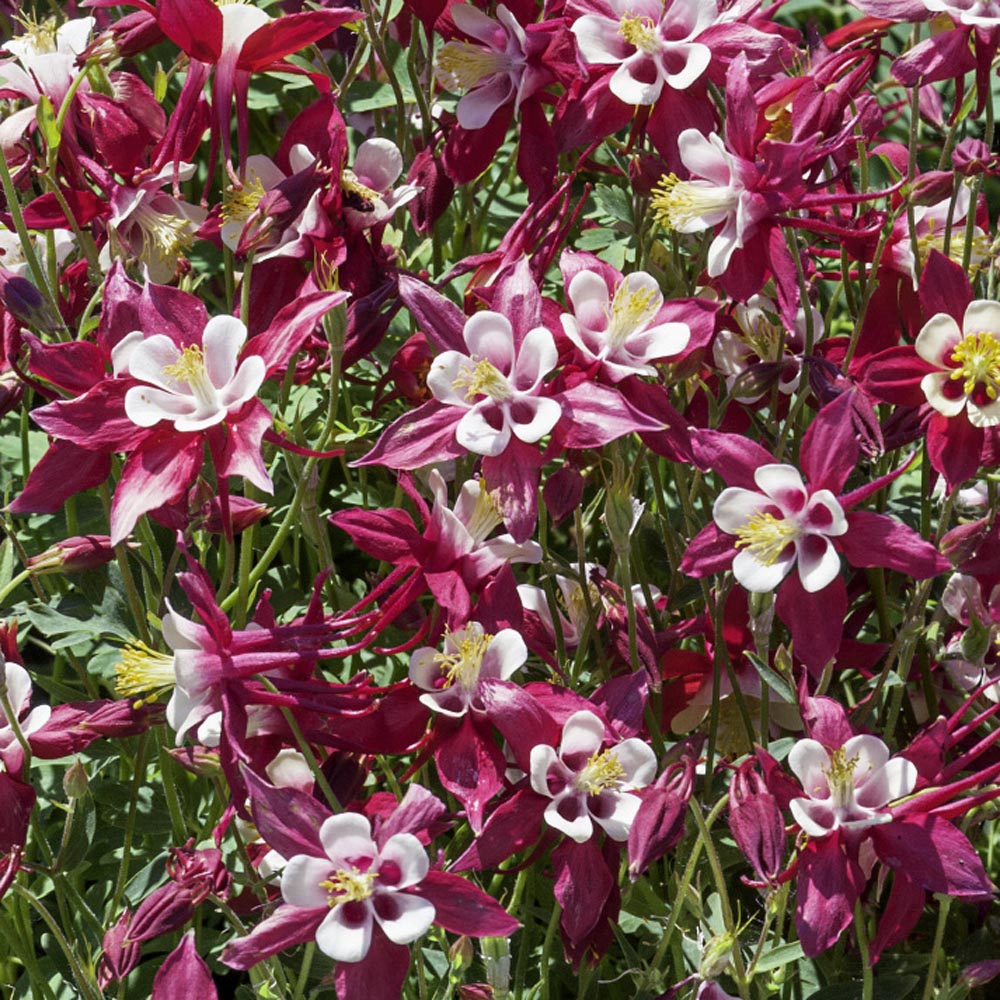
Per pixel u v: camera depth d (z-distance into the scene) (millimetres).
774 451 1138
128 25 1145
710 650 1139
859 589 1153
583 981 1089
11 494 1225
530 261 1104
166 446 1048
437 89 1233
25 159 1146
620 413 1037
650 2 1112
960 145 1119
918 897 1052
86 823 1083
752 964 1057
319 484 1158
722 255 1089
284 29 1080
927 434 1079
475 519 1067
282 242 1120
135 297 1064
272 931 1010
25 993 1145
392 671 1168
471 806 1046
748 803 1033
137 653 1056
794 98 1095
